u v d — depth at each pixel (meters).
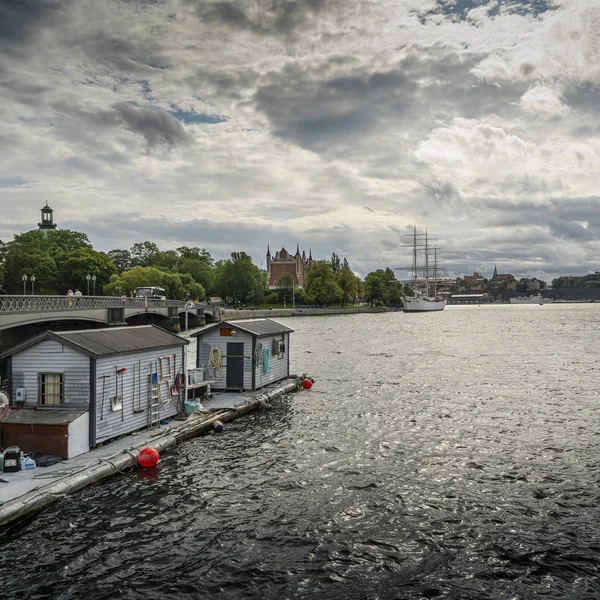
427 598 11.55
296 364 49.62
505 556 13.21
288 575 12.38
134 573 12.38
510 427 25.19
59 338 19.02
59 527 14.39
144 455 18.88
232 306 159.12
